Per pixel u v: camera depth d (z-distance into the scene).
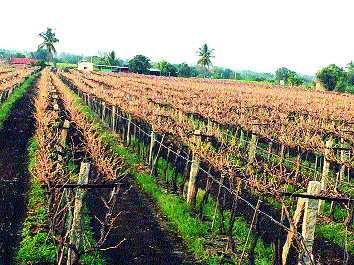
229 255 10.41
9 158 17.31
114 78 68.44
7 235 10.45
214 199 14.52
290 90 69.38
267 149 23.67
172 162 19.14
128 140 22.22
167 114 21.19
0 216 11.44
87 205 13.03
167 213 12.98
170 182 16.41
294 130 20.09
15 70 79.62
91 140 14.51
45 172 9.27
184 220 12.18
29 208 12.15
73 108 23.05
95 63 157.50
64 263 9.18
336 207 14.13
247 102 33.97
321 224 12.61
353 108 34.81
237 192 10.70
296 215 8.16
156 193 14.59
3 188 13.66
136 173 16.81
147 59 120.44
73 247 7.28
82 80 57.34
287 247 8.45
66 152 14.25
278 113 27.38
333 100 46.03
